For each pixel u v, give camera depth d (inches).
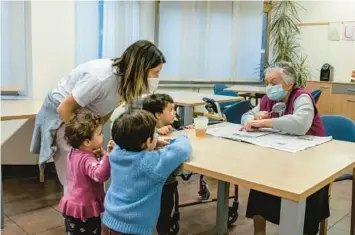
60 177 87.4
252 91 193.9
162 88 209.2
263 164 57.3
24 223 103.4
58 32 152.9
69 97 77.6
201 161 58.1
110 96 79.8
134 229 58.1
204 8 222.7
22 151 138.3
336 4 253.3
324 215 79.4
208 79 231.1
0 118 97.5
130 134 57.8
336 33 254.5
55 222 104.4
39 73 148.8
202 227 103.4
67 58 157.4
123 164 58.7
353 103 233.5
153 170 56.2
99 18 169.3
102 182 71.1
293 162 59.2
